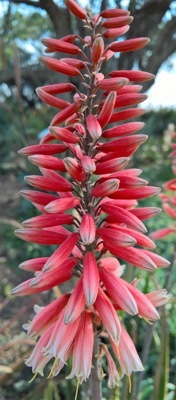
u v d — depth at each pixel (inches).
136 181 7.4
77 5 7.7
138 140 7.3
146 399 16.6
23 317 24.8
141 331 18.7
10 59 40.4
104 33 7.9
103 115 7.2
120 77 7.5
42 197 7.8
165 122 58.9
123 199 7.7
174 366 18.1
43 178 7.5
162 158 45.8
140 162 36.3
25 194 7.7
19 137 25.4
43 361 7.8
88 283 7.0
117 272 8.8
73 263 7.7
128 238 7.2
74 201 7.4
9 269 32.1
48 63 7.5
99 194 7.2
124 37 17.9
